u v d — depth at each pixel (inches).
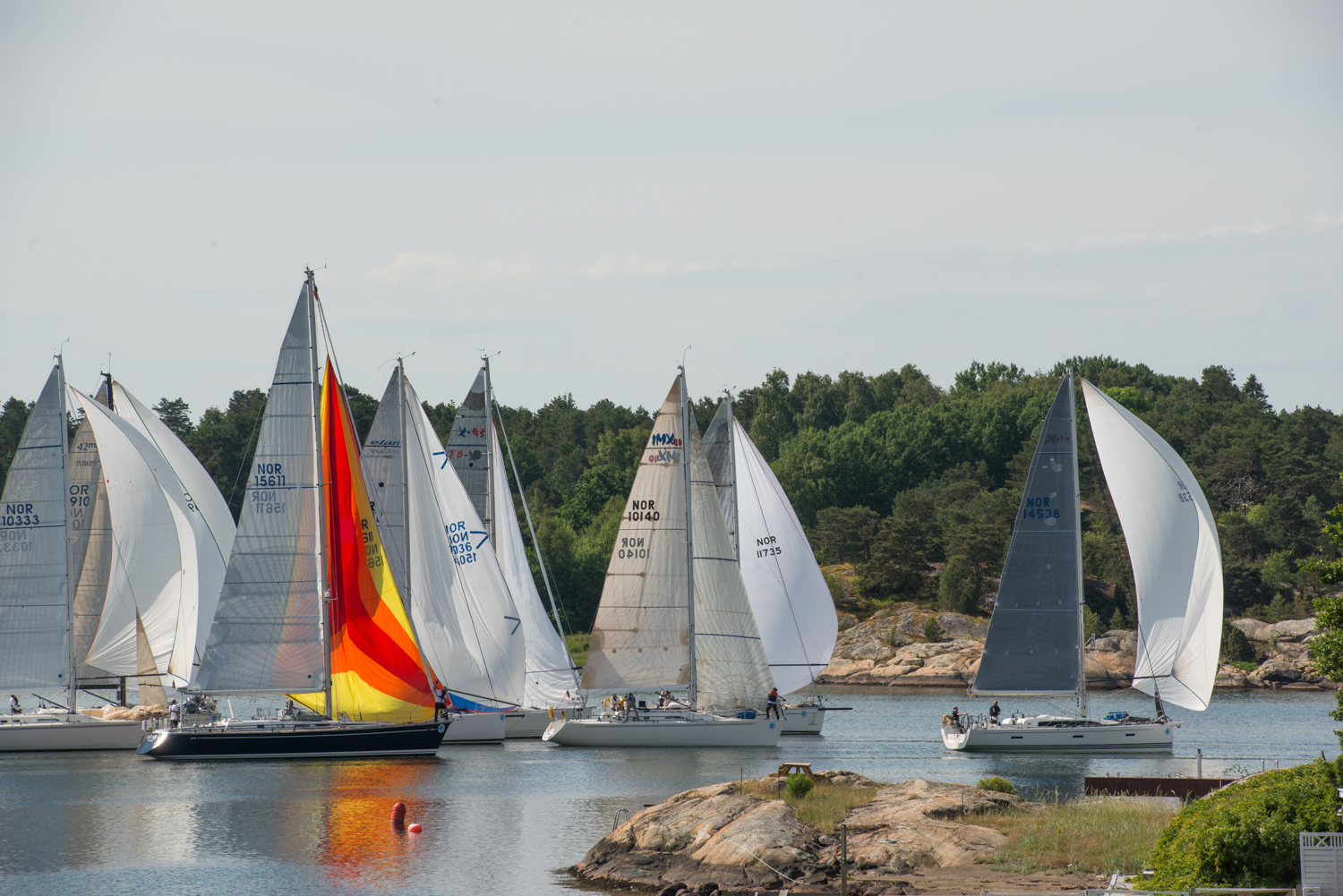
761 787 5620.1
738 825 4864.7
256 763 7859.3
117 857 5280.5
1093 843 4655.5
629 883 4635.8
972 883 4210.1
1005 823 5009.8
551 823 5944.9
